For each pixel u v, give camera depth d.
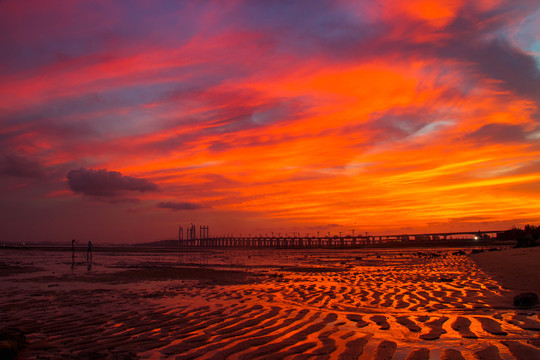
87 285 14.59
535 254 23.28
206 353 5.39
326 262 32.88
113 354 5.41
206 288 13.43
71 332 6.79
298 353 5.30
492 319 7.21
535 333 6.14
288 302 9.98
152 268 24.83
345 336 6.21
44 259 39.91
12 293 12.23
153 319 7.88
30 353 5.50
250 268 24.67
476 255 35.00
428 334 6.23
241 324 7.32
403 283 14.09
